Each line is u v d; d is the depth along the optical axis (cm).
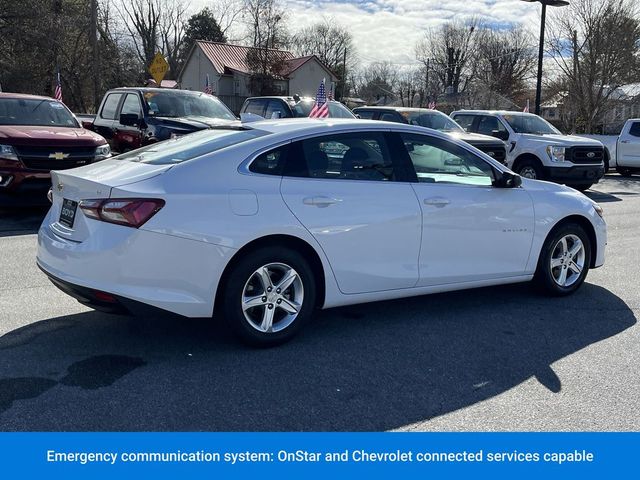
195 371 402
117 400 360
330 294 456
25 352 426
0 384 376
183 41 6419
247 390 378
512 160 1462
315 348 448
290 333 445
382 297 482
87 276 400
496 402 372
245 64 5066
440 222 493
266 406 359
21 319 491
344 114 1472
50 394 364
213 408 354
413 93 7875
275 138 443
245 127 478
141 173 417
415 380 399
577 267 592
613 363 434
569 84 3014
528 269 557
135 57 4725
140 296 393
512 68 6900
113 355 424
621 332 498
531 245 552
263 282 430
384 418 349
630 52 2747
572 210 571
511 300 578
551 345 466
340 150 463
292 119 495
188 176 409
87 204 408
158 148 477
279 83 4953
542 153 1407
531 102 6506
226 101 5369
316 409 357
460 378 404
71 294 421
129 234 389
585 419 354
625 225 1030
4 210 1003
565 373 416
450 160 514
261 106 1549
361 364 422
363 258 462
